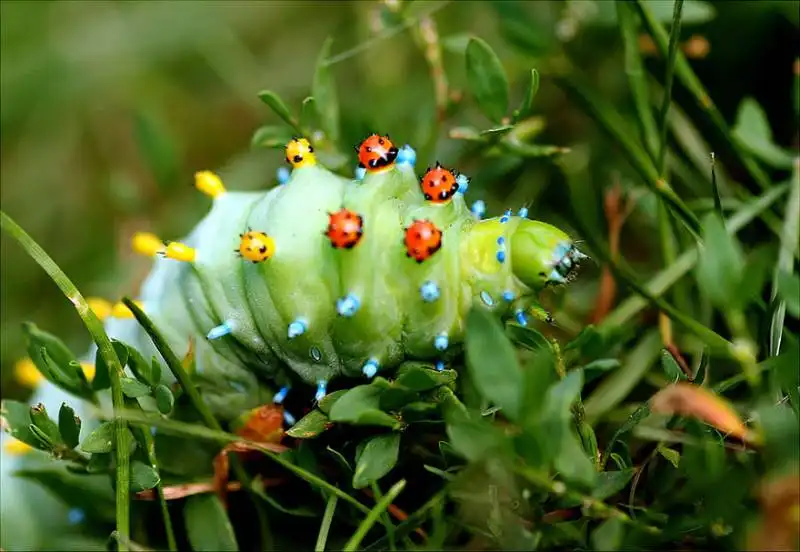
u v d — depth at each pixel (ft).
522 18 0.80
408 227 0.58
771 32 0.82
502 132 0.70
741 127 0.73
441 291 0.59
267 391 0.67
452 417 0.57
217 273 0.63
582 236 0.75
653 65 0.82
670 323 0.69
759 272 0.58
